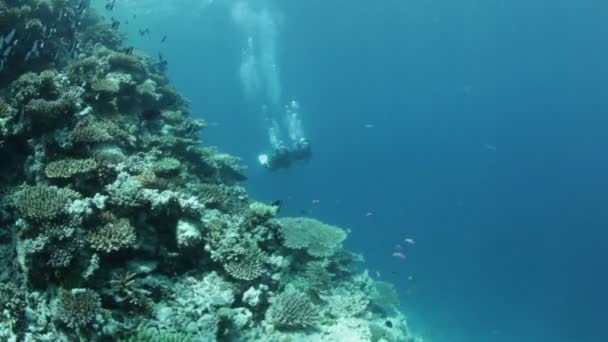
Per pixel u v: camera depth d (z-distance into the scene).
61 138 7.28
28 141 7.47
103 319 5.45
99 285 6.01
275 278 7.92
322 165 51.59
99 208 6.37
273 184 34.31
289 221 11.22
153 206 6.90
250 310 7.32
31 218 5.85
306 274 9.60
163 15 40.16
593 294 62.16
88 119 8.02
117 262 6.47
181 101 14.56
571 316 42.94
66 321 5.29
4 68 9.12
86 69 10.04
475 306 33.88
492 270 49.09
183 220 7.19
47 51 10.02
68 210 6.01
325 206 40.19
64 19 11.30
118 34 14.83
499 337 26.50
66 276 5.82
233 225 8.05
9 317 5.68
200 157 11.59
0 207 7.01
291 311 7.48
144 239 6.86
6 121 7.52
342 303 9.24
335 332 7.80
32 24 9.66
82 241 5.94
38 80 7.93
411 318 24.53
